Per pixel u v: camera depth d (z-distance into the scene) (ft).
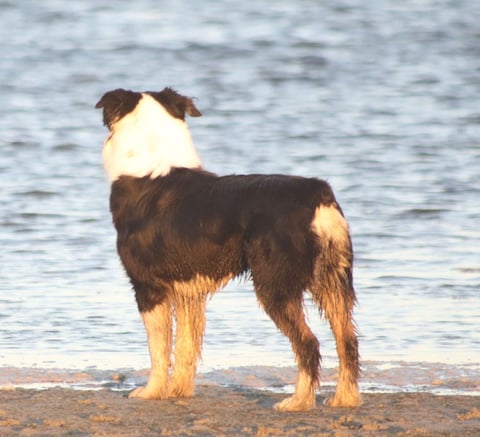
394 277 52.80
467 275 53.21
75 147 93.20
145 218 33.65
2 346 41.81
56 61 143.02
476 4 192.85
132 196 34.14
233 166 84.12
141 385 36.42
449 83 128.36
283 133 99.35
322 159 87.30
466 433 29.09
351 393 32.40
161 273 33.71
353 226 64.69
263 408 32.37
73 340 42.65
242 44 155.63
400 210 68.90
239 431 29.40
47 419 30.63
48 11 183.42
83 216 67.56
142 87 126.72
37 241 61.21
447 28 169.07
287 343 42.11
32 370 38.47
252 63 142.82
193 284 33.47
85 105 115.65
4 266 55.42
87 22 173.68
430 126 102.78
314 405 32.01
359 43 156.97
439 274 53.47
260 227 31.40
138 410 32.12
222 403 33.12
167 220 33.19
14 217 67.15
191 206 32.91
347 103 116.37
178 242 33.01
